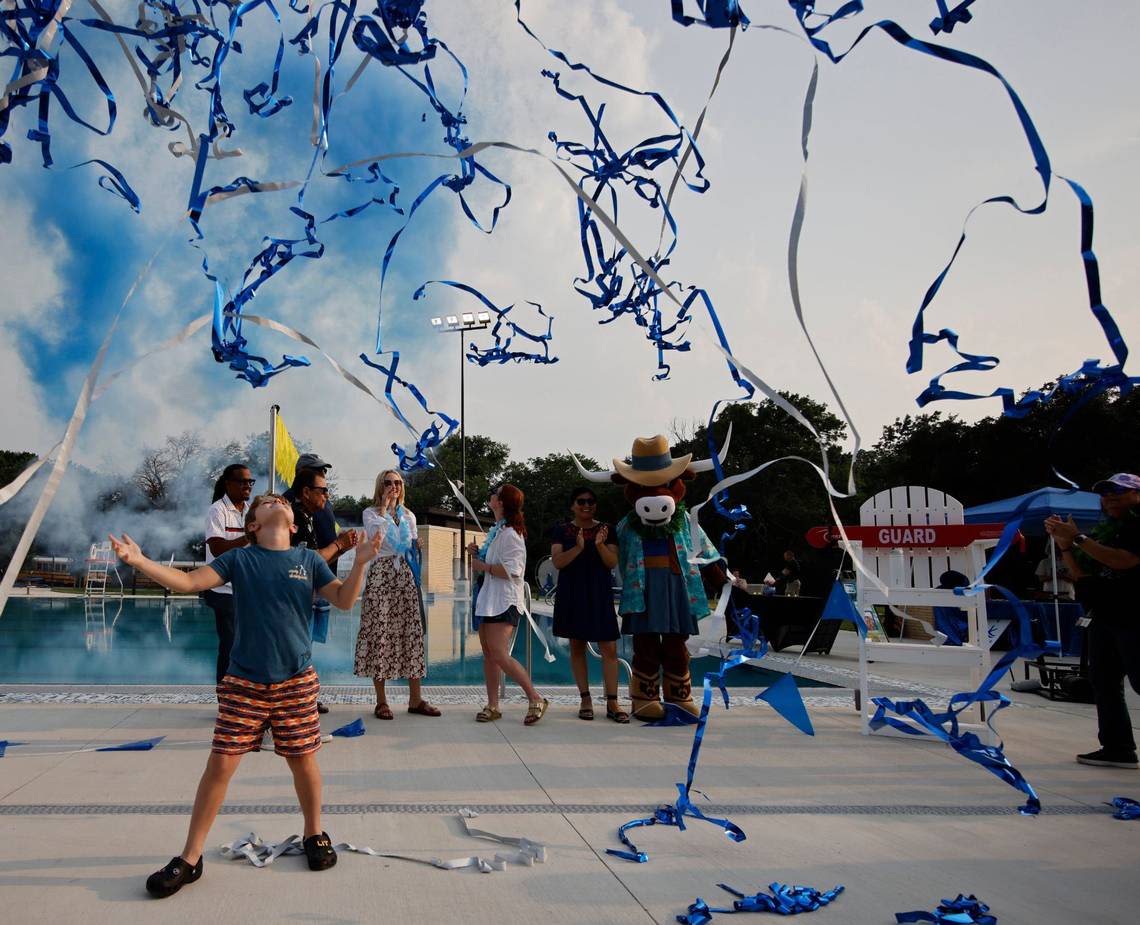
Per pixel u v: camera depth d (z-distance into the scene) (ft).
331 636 43.96
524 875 8.92
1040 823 11.18
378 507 18.37
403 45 8.51
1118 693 14.56
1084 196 6.91
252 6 8.27
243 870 8.90
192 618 51.83
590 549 18.92
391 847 9.73
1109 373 7.55
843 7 7.21
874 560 19.07
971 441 75.97
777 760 14.85
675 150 10.67
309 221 9.30
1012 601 12.18
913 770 14.21
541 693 22.49
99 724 16.60
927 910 8.13
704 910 7.86
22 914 7.68
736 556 107.24
